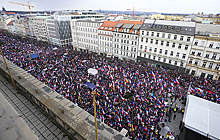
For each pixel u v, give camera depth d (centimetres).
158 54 5631
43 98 1561
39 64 5150
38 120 1436
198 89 3481
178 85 4050
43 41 11544
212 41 4391
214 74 4578
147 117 2680
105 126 1278
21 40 10300
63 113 1370
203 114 2267
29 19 12094
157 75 4631
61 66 5000
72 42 10325
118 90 3597
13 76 2008
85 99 3136
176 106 3164
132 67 5506
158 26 5509
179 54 5147
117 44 6875
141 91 3612
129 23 6706
